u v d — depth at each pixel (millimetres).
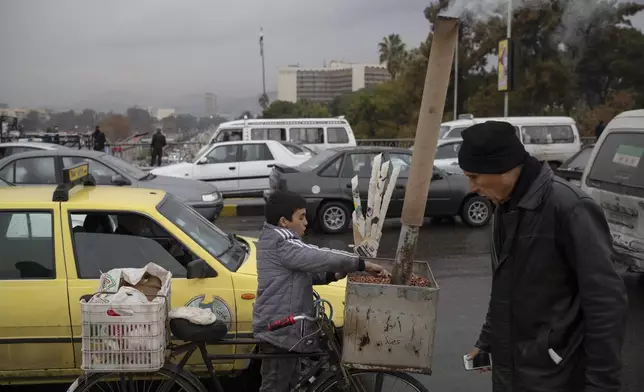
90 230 4203
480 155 2244
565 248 2189
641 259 6328
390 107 56188
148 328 3043
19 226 4090
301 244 3262
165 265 4227
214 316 3326
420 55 47812
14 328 3910
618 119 7078
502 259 2332
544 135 19094
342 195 10805
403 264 3236
